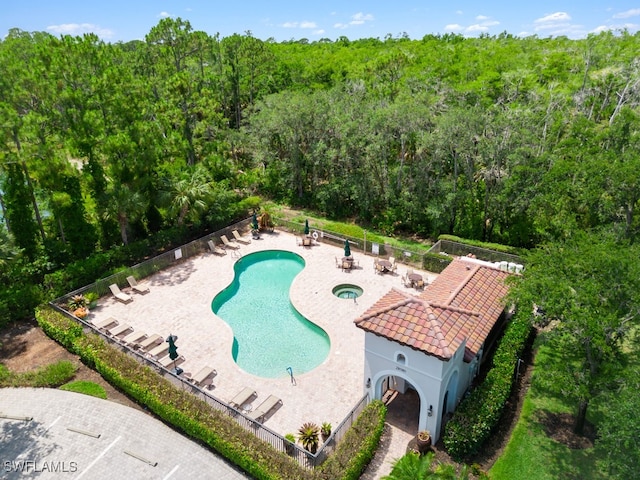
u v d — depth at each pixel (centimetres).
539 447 1823
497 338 2377
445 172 3981
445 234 3866
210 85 5819
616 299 1659
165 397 1983
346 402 2080
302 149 4669
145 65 5406
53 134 3052
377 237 3678
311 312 2761
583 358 1816
